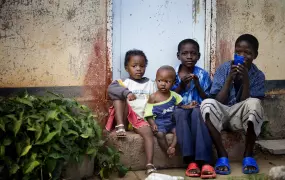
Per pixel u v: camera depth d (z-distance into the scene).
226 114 4.25
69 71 4.39
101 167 3.92
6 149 3.35
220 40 4.84
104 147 4.12
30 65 4.27
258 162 4.45
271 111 5.01
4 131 3.30
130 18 4.66
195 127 4.06
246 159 4.07
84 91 4.45
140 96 4.39
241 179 3.83
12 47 4.20
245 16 4.88
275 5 4.96
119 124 4.16
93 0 4.39
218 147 4.11
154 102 4.31
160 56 4.80
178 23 4.81
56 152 3.40
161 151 4.23
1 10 4.12
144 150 4.18
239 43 4.39
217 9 4.80
